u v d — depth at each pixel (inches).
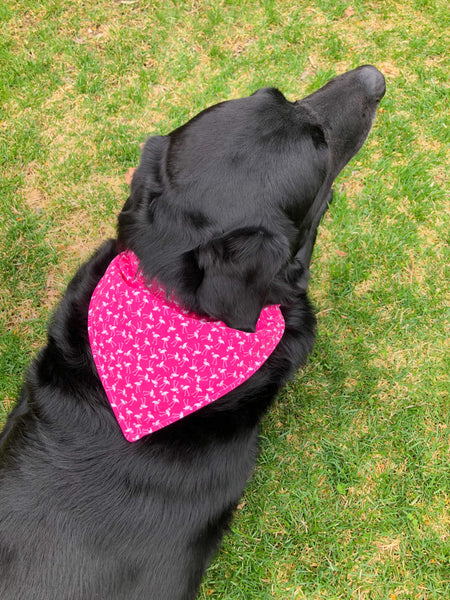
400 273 41.8
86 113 46.6
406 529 36.3
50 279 42.5
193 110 46.4
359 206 43.3
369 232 42.8
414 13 49.2
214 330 25.4
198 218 24.9
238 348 25.9
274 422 38.8
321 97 31.9
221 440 27.4
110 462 26.0
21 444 26.9
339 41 47.8
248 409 28.5
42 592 24.7
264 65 47.7
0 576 25.0
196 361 25.3
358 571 35.5
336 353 40.1
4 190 44.2
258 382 28.8
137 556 25.7
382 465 37.8
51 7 49.9
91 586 25.0
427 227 43.0
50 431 26.6
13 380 39.8
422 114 45.6
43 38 48.9
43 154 45.3
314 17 49.3
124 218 27.1
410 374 39.6
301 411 38.9
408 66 47.2
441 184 44.0
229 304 24.3
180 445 26.6
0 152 45.2
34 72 47.8
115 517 25.6
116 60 48.2
